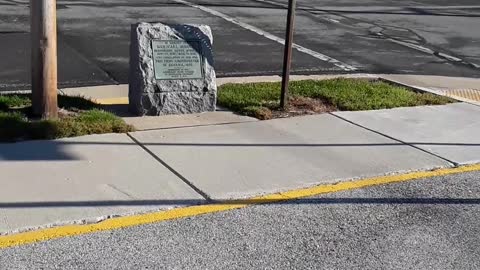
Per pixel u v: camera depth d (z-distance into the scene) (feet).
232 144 25.77
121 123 26.58
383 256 18.67
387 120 29.94
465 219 21.09
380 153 25.85
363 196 22.18
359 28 56.24
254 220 20.20
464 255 18.97
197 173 22.97
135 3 61.62
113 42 43.34
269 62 41.19
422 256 18.79
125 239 18.74
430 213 21.35
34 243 18.24
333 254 18.65
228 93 31.86
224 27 51.90
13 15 51.26
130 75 28.76
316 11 64.34
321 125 28.63
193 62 29.09
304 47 46.70
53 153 23.80
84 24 49.03
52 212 19.72
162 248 18.42
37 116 26.32
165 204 20.68
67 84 33.65
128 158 23.81
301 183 22.75
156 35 28.58
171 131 26.76
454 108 32.60
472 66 45.32
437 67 44.09
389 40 52.01
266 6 64.64
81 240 18.54
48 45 25.80
